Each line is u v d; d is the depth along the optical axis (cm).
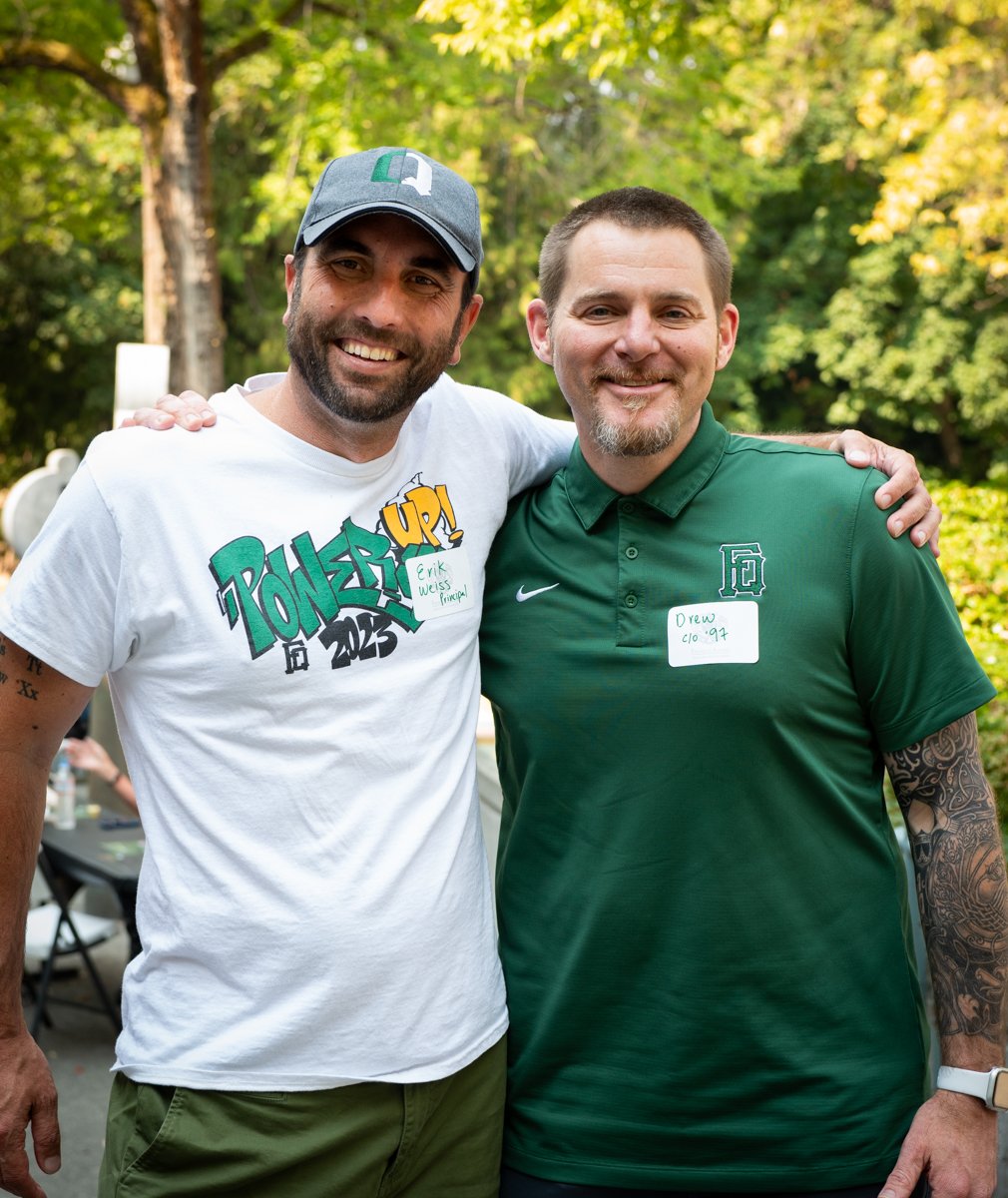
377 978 204
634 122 1251
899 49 1572
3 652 212
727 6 899
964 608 628
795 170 1683
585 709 220
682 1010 213
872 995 216
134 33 1117
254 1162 203
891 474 219
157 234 1120
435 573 225
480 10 771
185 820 210
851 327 2028
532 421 254
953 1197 201
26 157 1402
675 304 217
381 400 213
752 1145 212
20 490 723
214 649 208
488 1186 224
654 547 221
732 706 212
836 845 217
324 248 212
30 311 2152
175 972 209
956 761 216
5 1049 220
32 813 219
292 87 1075
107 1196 211
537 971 225
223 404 221
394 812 210
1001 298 1942
